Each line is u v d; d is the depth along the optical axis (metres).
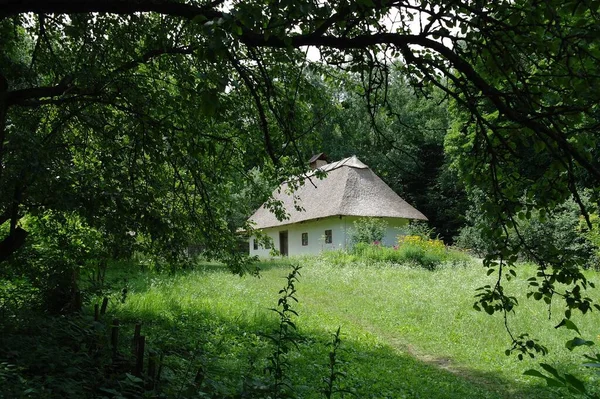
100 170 5.78
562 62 3.29
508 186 3.93
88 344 5.11
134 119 5.86
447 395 7.28
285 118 5.33
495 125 3.65
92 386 4.12
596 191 3.42
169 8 3.43
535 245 3.80
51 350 4.62
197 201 7.41
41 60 6.45
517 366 8.98
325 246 30.02
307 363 8.02
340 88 6.61
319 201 30.91
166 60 6.08
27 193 5.16
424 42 3.45
